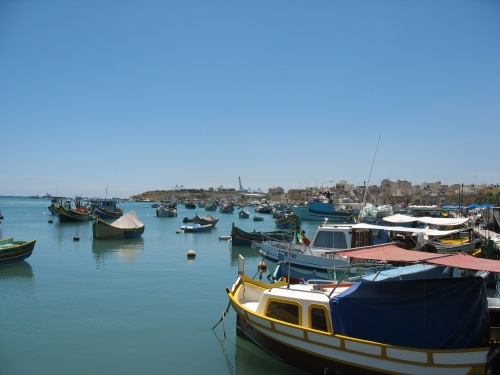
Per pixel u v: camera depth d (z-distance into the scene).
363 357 11.19
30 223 82.81
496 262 11.04
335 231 25.03
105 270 30.55
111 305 20.80
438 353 10.34
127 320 18.39
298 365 12.60
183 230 64.31
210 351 15.06
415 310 11.01
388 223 39.41
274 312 13.56
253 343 14.70
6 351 14.80
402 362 10.68
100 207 91.25
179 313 19.53
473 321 10.47
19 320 18.33
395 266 16.50
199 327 17.59
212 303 21.28
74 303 21.16
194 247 45.44
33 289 24.22
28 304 20.94
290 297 13.11
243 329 15.42
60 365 13.70
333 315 11.93
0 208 167.38
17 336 16.33
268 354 13.67
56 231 64.19
